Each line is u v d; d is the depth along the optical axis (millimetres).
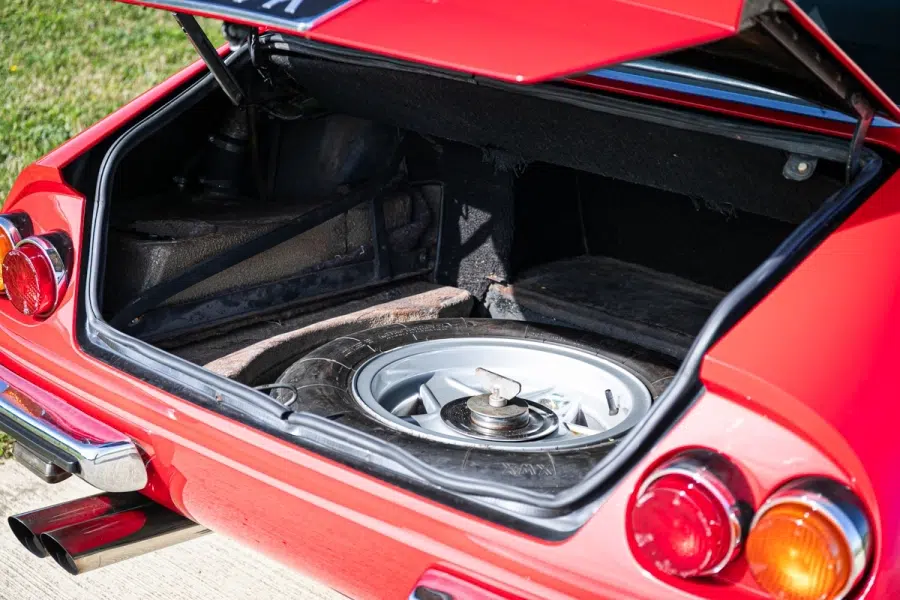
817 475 1325
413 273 2828
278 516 1721
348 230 2682
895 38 2414
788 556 1285
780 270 1560
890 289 1505
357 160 2711
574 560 1429
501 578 1473
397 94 2352
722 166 2012
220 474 1780
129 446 1913
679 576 1368
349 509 1617
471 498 1545
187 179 2689
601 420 2178
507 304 2721
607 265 2861
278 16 1480
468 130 2379
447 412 2133
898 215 1620
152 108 2406
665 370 2232
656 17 1295
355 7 1471
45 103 5711
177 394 1873
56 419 2018
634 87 1999
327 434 1695
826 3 2512
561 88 2033
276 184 2811
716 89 1995
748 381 1369
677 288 2691
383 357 2252
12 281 2125
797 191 1945
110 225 2383
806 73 1528
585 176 2781
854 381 1374
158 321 2309
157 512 2072
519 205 2686
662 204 2664
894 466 1319
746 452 1368
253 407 1793
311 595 2596
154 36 6848
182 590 2588
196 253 2352
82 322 2080
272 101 2615
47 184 2205
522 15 1394
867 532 1278
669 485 1354
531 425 2070
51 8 7203
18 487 2988
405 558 1564
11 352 2154
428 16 1427
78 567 1944
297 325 2500
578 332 2428
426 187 2834
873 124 1843
